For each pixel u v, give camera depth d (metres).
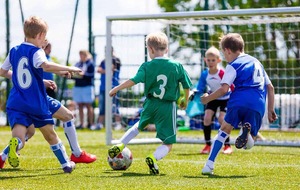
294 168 8.91
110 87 13.31
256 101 7.99
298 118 17.30
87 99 20.44
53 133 8.02
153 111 8.36
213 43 18.03
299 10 11.91
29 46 7.74
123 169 8.57
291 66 16.78
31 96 7.65
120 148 8.41
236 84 8.10
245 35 17.00
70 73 7.68
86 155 9.11
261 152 11.77
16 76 7.73
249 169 8.76
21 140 7.53
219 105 11.70
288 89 16.61
